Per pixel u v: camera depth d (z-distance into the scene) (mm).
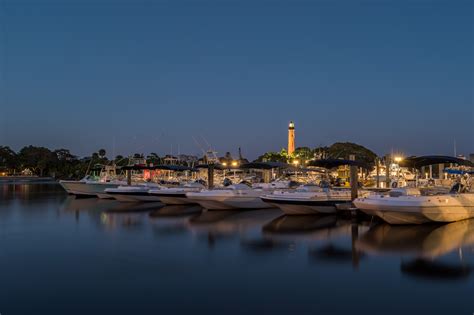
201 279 15406
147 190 43844
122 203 44781
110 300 13367
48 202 48312
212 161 70500
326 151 138000
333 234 23312
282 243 21234
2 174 178875
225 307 12656
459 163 26656
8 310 12625
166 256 18984
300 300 13156
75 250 20562
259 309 12500
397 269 16172
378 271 15984
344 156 133250
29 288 14641
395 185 44562
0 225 29203
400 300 13023
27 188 88500
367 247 19797
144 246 21219
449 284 14367
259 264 17328
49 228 27703
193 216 32250
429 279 14922
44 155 176625
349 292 13805
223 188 35656
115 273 16328
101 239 23359
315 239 22031
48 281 15438
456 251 18562
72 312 12438
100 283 15117
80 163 164000
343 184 51438
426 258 17531
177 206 40500
